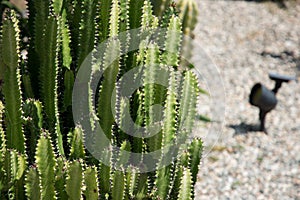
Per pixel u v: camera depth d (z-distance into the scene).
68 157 2.65
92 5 2.50
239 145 5.41
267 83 6.84
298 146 5.51
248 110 6.12
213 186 4.77
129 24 2.65
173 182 2.76
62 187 2.40
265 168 5.09
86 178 2.41
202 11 8.93
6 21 2.37
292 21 8.77
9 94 2.42
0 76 2.56
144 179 2.65
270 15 8.91
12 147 2.47
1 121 2.50
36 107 2.49
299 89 6.75
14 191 2.40
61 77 2.60
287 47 7.84
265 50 7.71
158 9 3.33
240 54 7.53
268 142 5.52
